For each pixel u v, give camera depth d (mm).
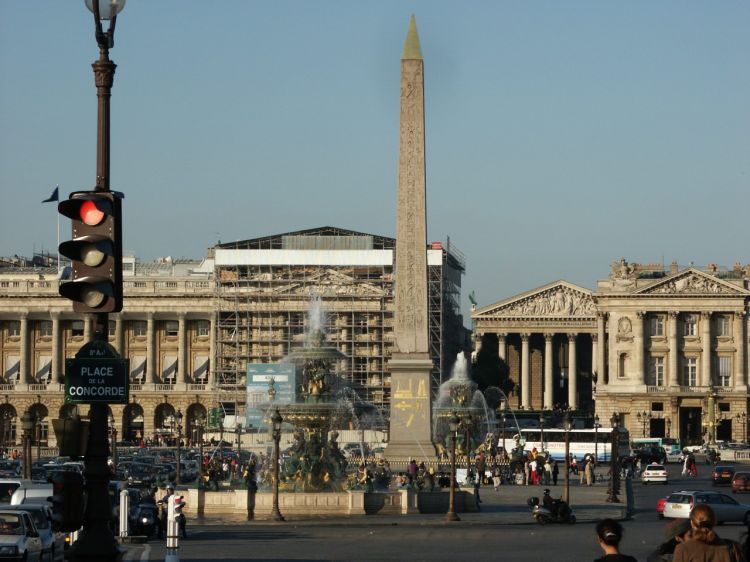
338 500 94125
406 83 110000
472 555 67375
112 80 35906
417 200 112562
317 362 97375
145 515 79438
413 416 114938
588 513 103188
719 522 96562
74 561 35250
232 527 86438
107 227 33469
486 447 156500
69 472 34688
